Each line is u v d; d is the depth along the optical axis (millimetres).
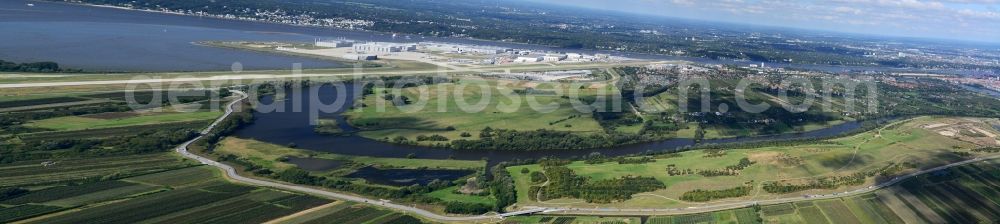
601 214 190250
